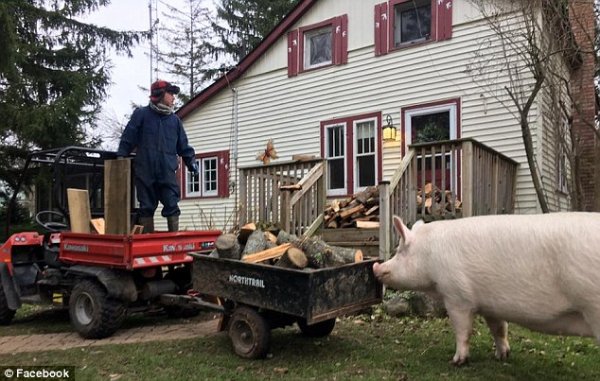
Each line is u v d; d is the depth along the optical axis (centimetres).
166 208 656
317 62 1246
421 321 593
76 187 762
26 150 1788
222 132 1413
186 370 441
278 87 1297
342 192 1155
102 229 654
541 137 918
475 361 450
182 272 651
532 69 807
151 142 644
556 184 1020
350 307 462
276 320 488
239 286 475
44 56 2012
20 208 1906
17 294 655
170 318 688
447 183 959
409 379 409
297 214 802
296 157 995
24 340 571
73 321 582
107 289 553
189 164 696
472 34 992
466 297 405
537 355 473
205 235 634
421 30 1078
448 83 1020
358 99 1149
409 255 448
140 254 559
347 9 1178
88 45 2145
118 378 424
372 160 1123
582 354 480
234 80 1387
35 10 1934
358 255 492
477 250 395
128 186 581
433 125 1040
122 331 608
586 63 999
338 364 450
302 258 471
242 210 905
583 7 862
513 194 925
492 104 964
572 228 352
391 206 711
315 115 1221
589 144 1043
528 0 798
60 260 630
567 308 353
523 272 369
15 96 1778
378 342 521
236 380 414
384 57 1112
